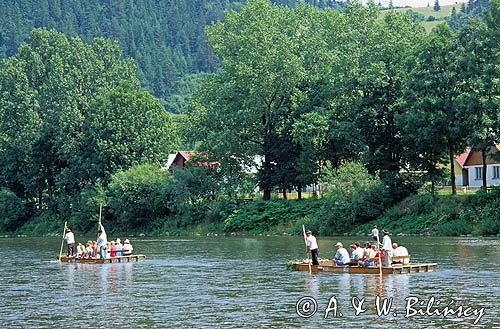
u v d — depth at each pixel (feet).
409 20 472.85
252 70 497.87
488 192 399.85
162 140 578.25
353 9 501.56
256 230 479.00
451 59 396.57
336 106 474.08
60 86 606.55
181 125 542.16
